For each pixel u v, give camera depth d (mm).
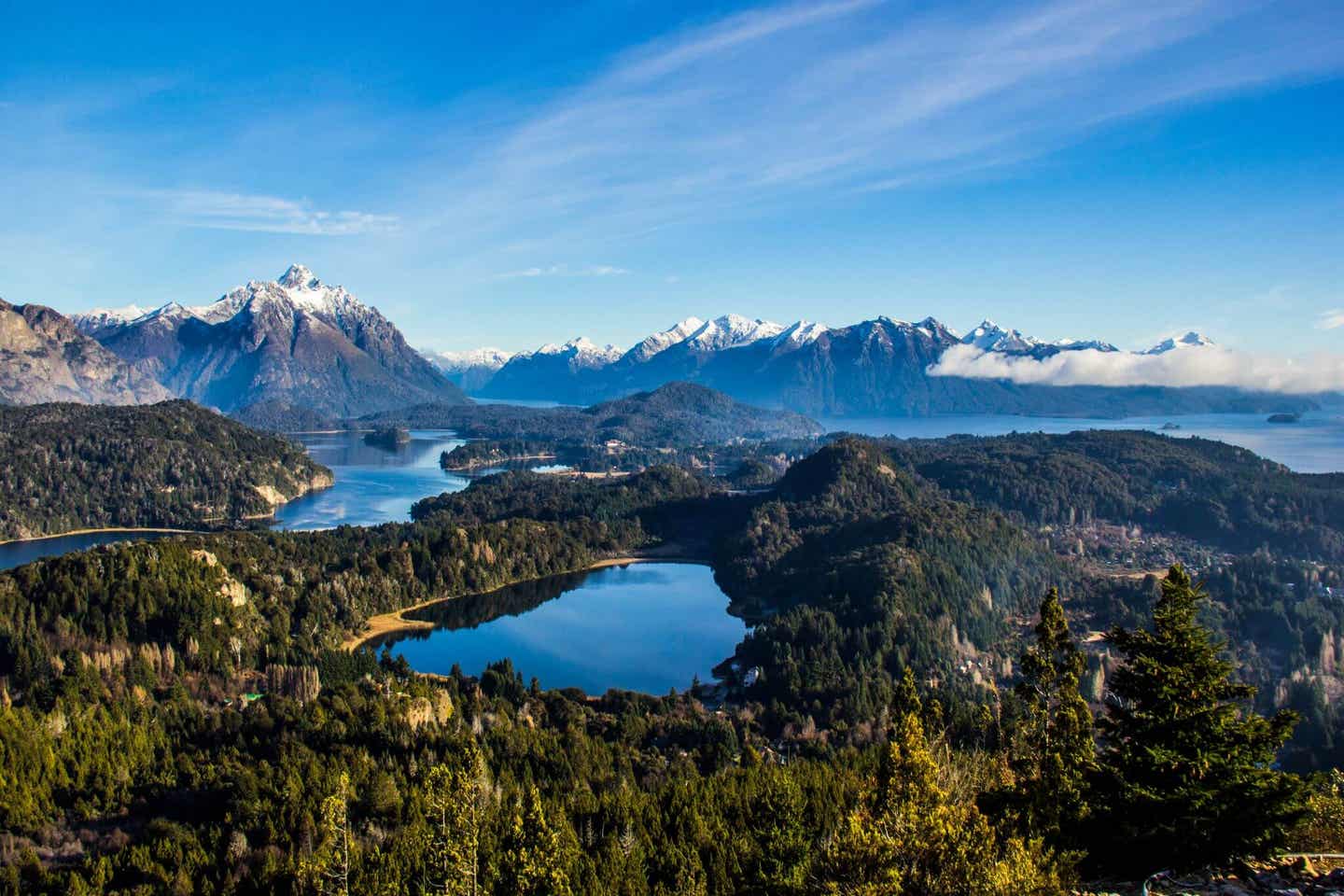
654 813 107250
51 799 117812
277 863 99312
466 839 80562
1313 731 167250
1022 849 46188
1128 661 54062
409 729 136250
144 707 151750
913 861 48031
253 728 138625
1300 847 52469
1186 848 48719
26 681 160375
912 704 88250
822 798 105125
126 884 98812
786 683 177875
